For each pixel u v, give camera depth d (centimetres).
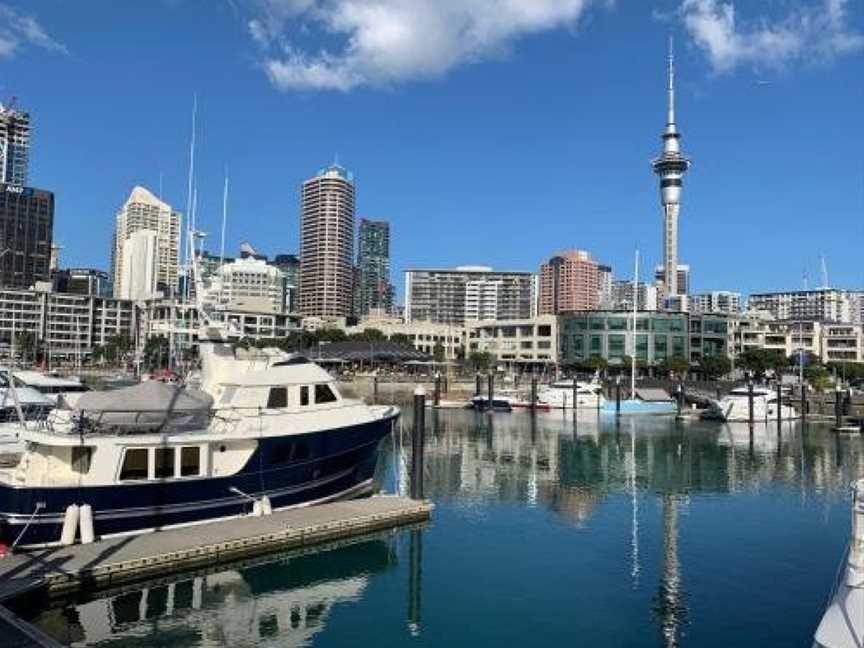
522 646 2088
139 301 16325
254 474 2984
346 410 3375
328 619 2286
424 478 4822
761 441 7406
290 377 3219
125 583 2325
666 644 2100
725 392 10881
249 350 3544
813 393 11488
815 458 6162
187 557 2461
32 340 18138
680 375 17275
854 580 1302
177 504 2762
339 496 3400
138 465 2697
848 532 3397
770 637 2139
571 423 8975
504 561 2891
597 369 16662
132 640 2092
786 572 2758
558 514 3738
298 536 2767
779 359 17062
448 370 16862
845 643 1217
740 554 3011
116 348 19500
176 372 5634
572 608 2375
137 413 2820
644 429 8400
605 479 4925
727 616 2302
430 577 2684
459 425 8612
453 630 2203
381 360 15575
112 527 2609
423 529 3316
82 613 2230
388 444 6353
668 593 2523
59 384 5575
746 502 4138
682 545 3150
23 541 2445
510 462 5678
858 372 17250
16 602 2095
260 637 2142
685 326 19950
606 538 3259
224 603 2394
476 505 3938
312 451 3195
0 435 3434
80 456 2625
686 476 5109
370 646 2088
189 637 2125
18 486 2436
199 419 3033
